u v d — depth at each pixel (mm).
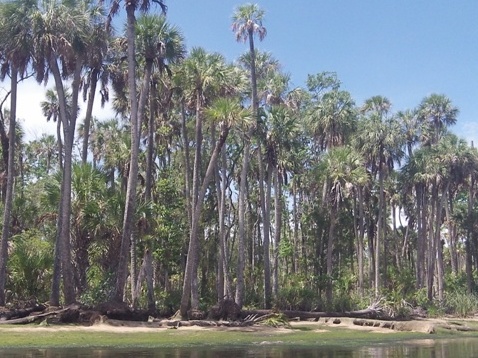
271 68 48156
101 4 31719
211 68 34000
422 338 28719
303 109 53562
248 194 53969
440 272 54219
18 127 48469
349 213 53469
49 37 28688
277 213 45281
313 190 50500
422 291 48719
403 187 56438
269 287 39344
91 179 31953
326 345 24344
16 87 30359
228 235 49938
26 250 31609
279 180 50094
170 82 36656
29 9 29562
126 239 29156
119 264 29141
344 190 43281
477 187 63156
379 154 49469
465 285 62906
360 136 50531
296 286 41156
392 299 39969
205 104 33969
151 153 35000
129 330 26578
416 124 59375
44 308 28594
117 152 43094
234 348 22469
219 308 31828
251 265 52000
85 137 34594
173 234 37969
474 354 20219
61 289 32219
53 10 29469
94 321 27297
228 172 50938
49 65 29875
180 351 20766
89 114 34688
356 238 51469
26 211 37438
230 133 42156
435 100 60562
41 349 20797
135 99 30203
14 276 30719
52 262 31469
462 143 54156
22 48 29125
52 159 60969
